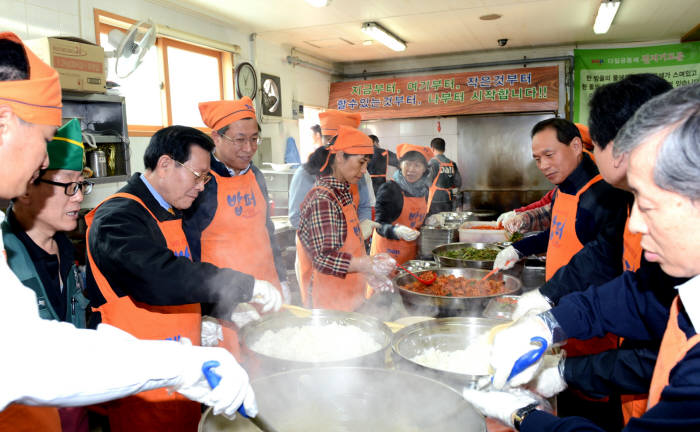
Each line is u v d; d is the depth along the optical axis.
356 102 7.92
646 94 1.01
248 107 2.01
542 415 0.83
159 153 1.43
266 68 6.38
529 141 7.41
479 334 1.44
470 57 7.62
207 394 0.79
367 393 1.04
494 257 2.59
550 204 2.82
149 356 0.72
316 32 6.06
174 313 1.41
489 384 1.02
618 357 1.02
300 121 7.86
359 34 6.19
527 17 5.57
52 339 0.66
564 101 7.28
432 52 7.49
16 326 0.65
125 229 1.29
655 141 0.59
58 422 1.10
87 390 0.66
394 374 1.03
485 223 3.49
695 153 0.55
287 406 1.02
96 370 0.66
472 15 5.45
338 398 1.05
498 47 7.20
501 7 5.16
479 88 7.32
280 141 6.75
